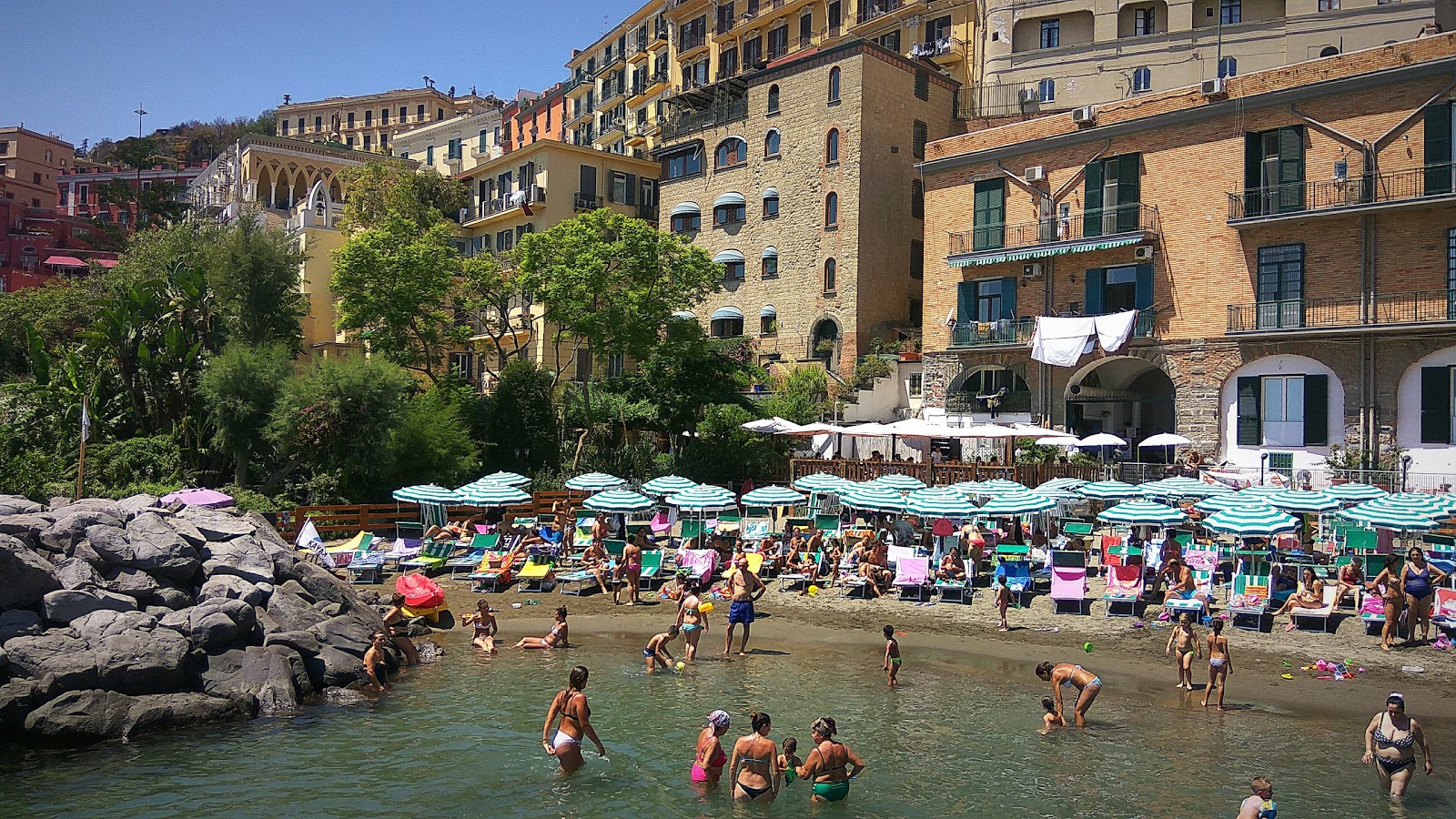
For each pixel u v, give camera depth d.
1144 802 13.46
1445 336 31.80
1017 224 42.34
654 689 18.83
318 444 33.09
